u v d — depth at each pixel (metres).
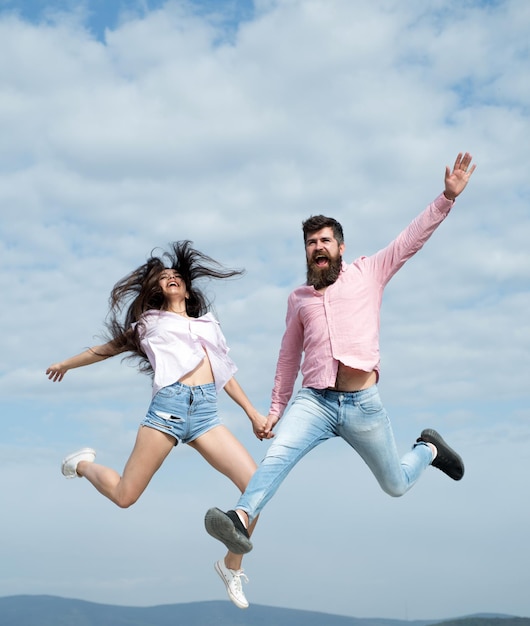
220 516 4.00
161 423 4.89
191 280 5.36
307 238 4.70
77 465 5.41
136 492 5.01
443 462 5.49
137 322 5.20
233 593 5.03
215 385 5.12
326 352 4.54
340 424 4.58
